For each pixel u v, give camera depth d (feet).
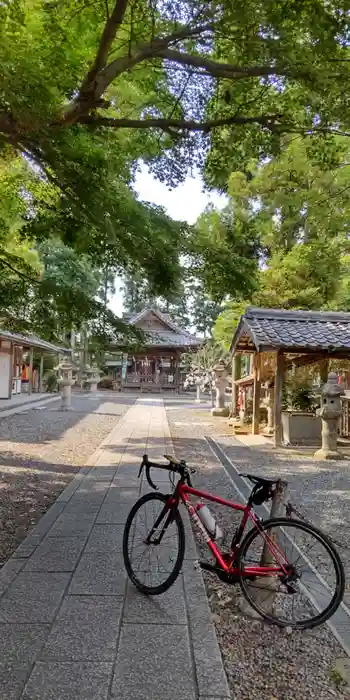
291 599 10.74
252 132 15.52
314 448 34.37
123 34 13.10
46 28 10.96
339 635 9.43
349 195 27.17
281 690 7.68
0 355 73.00
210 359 92.02
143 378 126.72
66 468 25.62
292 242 49.26
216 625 9.61
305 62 11.07
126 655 8.13
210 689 7.31
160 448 32.24
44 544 13.66
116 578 11.35
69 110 11.58
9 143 12.26
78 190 12.53
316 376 44.91
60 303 15.61
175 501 11.04
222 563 10.17
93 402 79.05
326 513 18.37
